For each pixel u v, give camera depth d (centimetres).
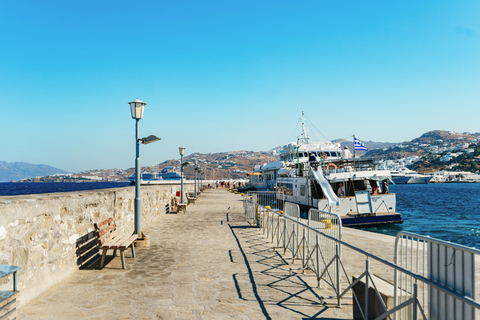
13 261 523
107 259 864
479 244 2197
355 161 2469
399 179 17162
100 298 574
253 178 5678
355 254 975
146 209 1519
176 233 1288
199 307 537
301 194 2714
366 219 2214
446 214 3881
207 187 7756
